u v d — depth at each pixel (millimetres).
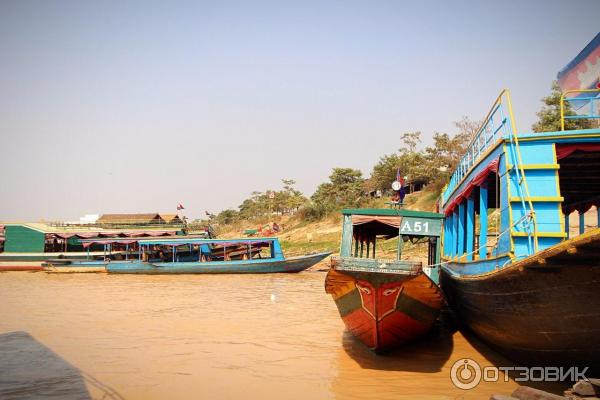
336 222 56750
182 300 20734
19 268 39000
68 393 8680
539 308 7121
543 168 9156
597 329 6605
